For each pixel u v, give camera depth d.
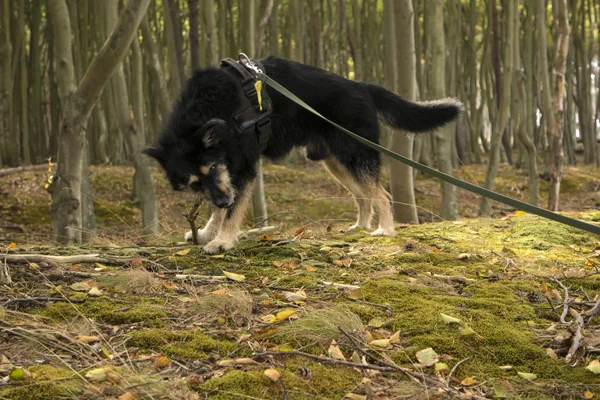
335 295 3.22
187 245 4.40
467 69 16.56
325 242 4.42
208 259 3.94
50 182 5.63
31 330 2.58
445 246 4.36
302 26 13.84
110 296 3.15
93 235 5.87
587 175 14.82
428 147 14.60
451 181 2.50
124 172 13.02
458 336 2.69
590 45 16.84
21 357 2.43
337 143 4.66
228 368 2.39
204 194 4.13
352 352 2.56
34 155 14.00
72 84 6.22
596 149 17.05
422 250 4.21
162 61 14.30
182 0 15.15
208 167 4.05
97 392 2.13
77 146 5.59
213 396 2.18
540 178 14.23
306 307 3.01
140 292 3.24
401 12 6.63
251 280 3.52
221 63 4.36
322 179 13.49
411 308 3.01
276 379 2.24
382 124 5.00
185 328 2.78
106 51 5.22
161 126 4.39
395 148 6.90
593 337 2.68
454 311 2.95
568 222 2.30
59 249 4.08
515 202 2.38
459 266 3.84
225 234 4.21
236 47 13.60
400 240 4.55
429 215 10.97
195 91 4.20
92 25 13.01
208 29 8.48
